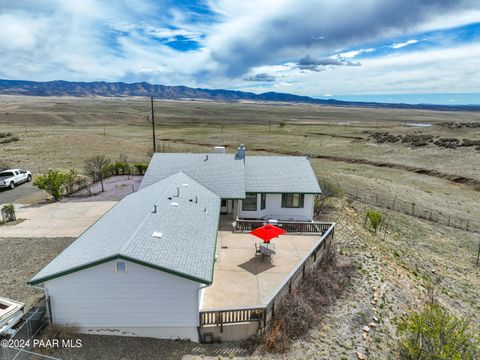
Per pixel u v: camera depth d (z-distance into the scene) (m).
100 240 13.62
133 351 11.70
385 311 15.57
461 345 12.54
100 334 12.33
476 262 23.83
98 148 57.75
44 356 10.96
